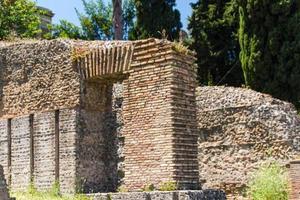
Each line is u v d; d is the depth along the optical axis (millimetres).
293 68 27328
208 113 22766
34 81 17094
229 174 21969
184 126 14219
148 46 14555
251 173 21500
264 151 21484
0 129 17625
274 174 20469
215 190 13562
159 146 14102
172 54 14164
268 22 27672
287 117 21516
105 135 16469
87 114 16078
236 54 33438
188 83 14492
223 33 33594
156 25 36344
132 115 14664
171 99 14039
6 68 17875
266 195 20250
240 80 33031
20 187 16922
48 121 16469
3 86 17906
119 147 19547
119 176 17047
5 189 12688
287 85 27578
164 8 36719
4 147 17453
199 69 33750
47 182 16281
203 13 33938
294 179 19188
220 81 33531
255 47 27906
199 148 22750
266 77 27812
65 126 15992
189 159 14203
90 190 15820
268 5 27641
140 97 14570
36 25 40969
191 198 12875
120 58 15086
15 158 17188
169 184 13742
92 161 16078
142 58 14625
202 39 33719
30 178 16688
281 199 20031
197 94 23188
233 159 22031
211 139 22609
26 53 17391
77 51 16094
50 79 16672
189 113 14406
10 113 17641
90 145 16078
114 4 36594
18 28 39625
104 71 15414
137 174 14398
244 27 28453
